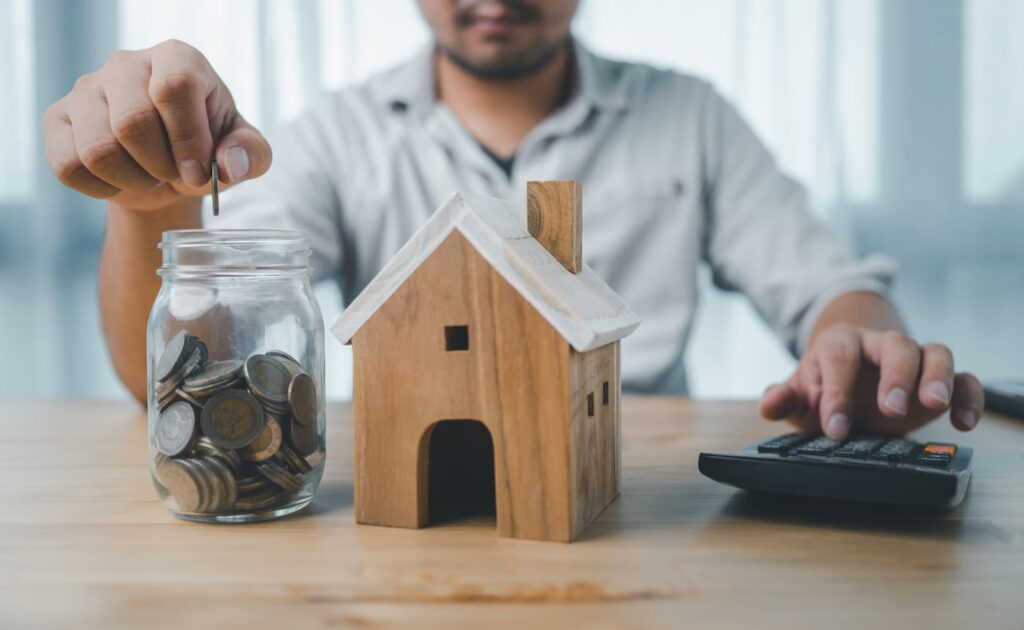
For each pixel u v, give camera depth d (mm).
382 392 504
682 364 1753
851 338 740
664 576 417
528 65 1535
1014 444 745
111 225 890
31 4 2213
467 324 485
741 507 545
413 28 2166
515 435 480
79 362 2346
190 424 502
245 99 2141
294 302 551
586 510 503
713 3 2189
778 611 372
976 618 363
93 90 631
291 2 2143
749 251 1660
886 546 465
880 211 2285
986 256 2273
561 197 532
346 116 1723
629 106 1732
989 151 2252
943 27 2229
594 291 542
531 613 370
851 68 2252
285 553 455
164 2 2166
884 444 594
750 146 1737
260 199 1589
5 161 2264
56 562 439
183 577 416
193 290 533
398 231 1688
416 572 424
